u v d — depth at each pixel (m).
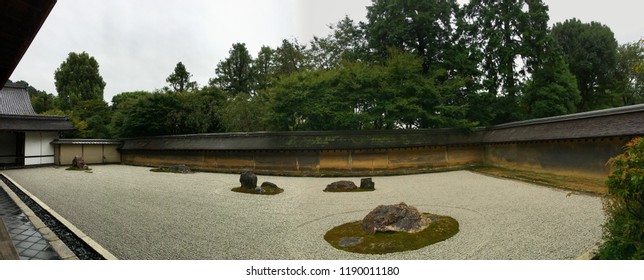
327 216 7.01
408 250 4.65
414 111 16.94
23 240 5.20
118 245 5.12
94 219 6.86
